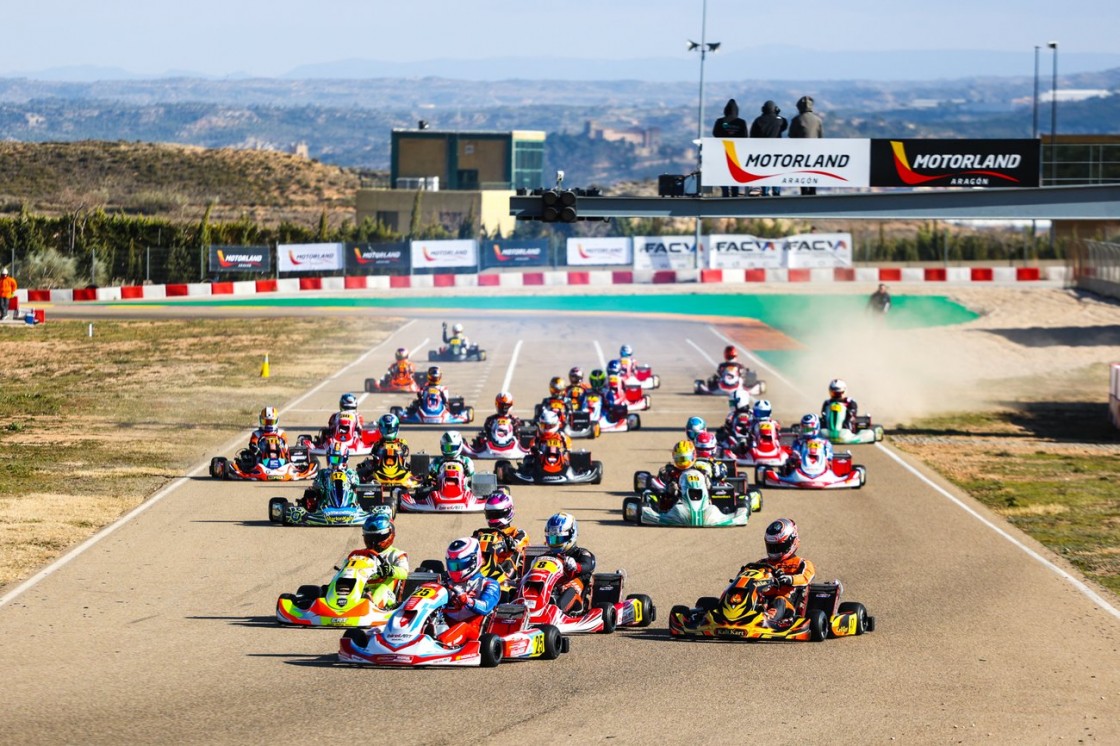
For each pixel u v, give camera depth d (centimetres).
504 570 4288
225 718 3384
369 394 11150
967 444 9119
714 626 4278
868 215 9044
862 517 6438
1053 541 6075
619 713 3456
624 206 9019
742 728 3350
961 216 9019
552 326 17200
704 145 8962
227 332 16562
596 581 4531
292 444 8588
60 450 8306
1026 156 8938
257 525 6103
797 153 8950
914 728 3375
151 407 10400
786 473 7244
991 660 4069
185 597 4806
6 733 3262
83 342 15538
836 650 4147
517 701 3550
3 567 5244
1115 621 4612
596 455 8206
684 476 6228
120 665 3906
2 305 18250
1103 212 9019
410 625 3909
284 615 4425
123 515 6322
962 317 18338
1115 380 10125
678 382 12150
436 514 6381
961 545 5856
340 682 3725
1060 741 3297
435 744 3192
